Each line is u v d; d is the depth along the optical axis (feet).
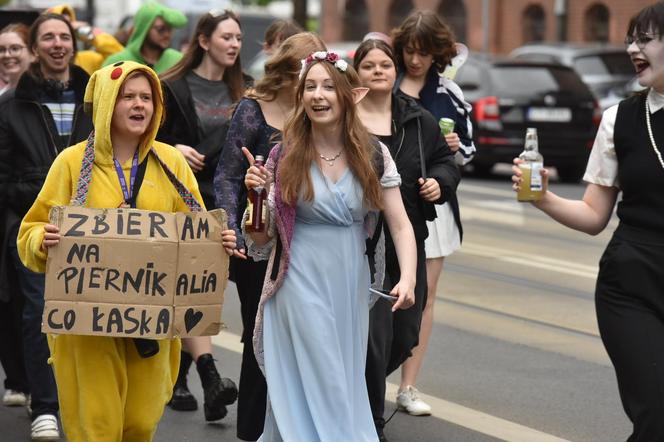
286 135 22.12
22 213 28.50
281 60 25.49
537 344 38.70
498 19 184.55
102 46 42.70
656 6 21.83
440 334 39.93
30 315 28.12
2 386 33.04
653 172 21.71
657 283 21.70
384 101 27.35
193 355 29.96
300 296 21.97
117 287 21.70
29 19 43.37
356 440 22.06
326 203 21.93
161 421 29.94
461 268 51.96
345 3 212.23
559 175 89.04
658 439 21.09
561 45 110.32
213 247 22.26
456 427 29.78
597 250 56.49
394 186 22.61
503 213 68.85
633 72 104.94
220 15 31.22
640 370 21.27
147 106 22.35
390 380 34.24
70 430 22.49
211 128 31.04
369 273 22.74
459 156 31.65
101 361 22.08
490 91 85.10
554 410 31.37
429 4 195.83
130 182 22.61
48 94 28.68
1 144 28.35
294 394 22.08
